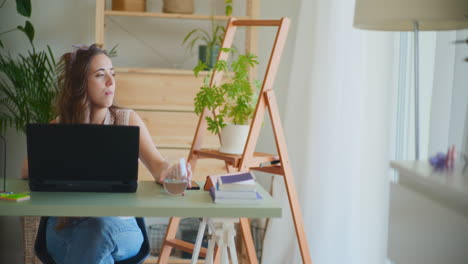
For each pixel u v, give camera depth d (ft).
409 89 8.05
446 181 5.12
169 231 9.02
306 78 11.02
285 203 11.24
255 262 8.80
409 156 7.50
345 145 9.34
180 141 11.54
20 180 7.27
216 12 12.98
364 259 8.71
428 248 5.32
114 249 7.18
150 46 13.05
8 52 12.70
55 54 12.87
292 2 12.98
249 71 11.51
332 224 9.72
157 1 12.85
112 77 7.71
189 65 13.15
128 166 6.48
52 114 11.12
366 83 8.65
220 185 6.14
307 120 10.94
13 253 13.26
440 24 6.19
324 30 10.07
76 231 7.22
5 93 12.32
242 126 8.38
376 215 8.50
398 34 8.21
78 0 12.83
